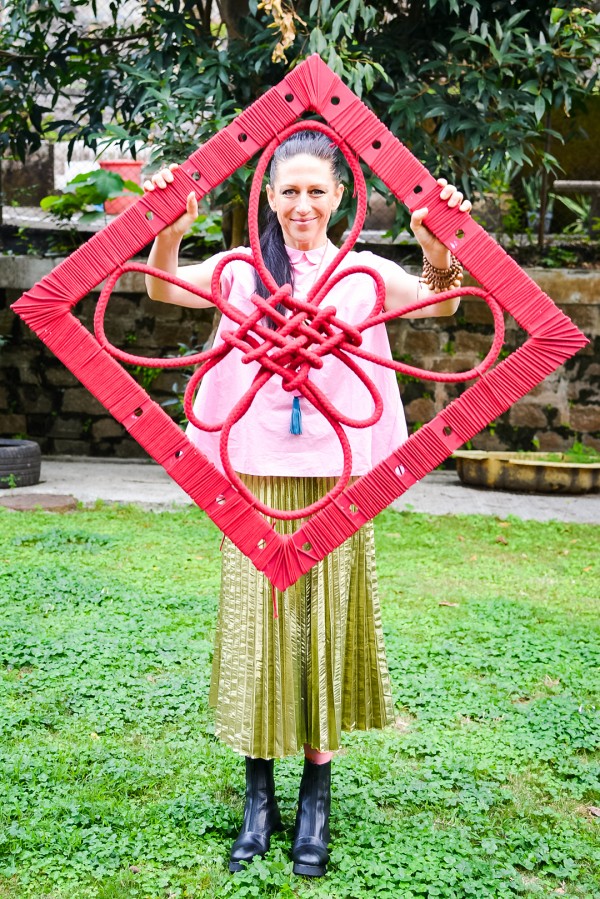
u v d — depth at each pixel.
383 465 2.10
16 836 2.51
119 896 2.28
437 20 6.88
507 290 2.06
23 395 9.27
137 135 6.94
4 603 4.51
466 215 2.06
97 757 3.00
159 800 2.77
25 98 7.95
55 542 5.66
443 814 2.75
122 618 4.35
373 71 6.33
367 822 2.65
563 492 7.86
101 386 2.07
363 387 2.39
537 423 8.95
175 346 9.10
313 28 6.25
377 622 2.53
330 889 2.34
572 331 2.05
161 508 6.98
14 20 7.32
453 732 3.30
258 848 2.45
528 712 3.46
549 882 2.44
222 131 2.07
